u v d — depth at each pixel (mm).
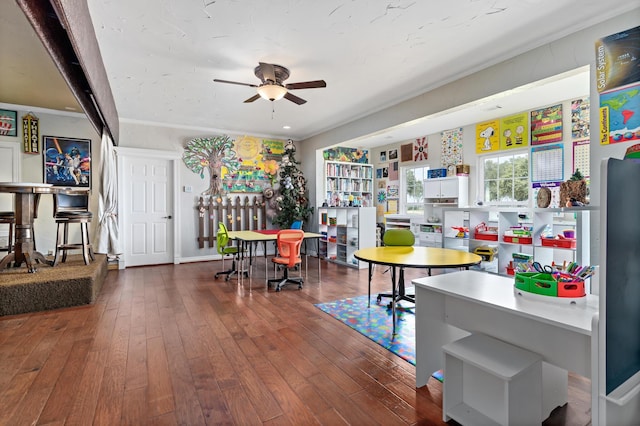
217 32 2754
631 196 1356
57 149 4855
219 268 5473
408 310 3271
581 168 4344
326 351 2393
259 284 4395
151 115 5250
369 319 3049
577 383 1996
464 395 1688
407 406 1752
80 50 2020
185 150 5969
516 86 3115
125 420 1614
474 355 1546
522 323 1620
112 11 2428
